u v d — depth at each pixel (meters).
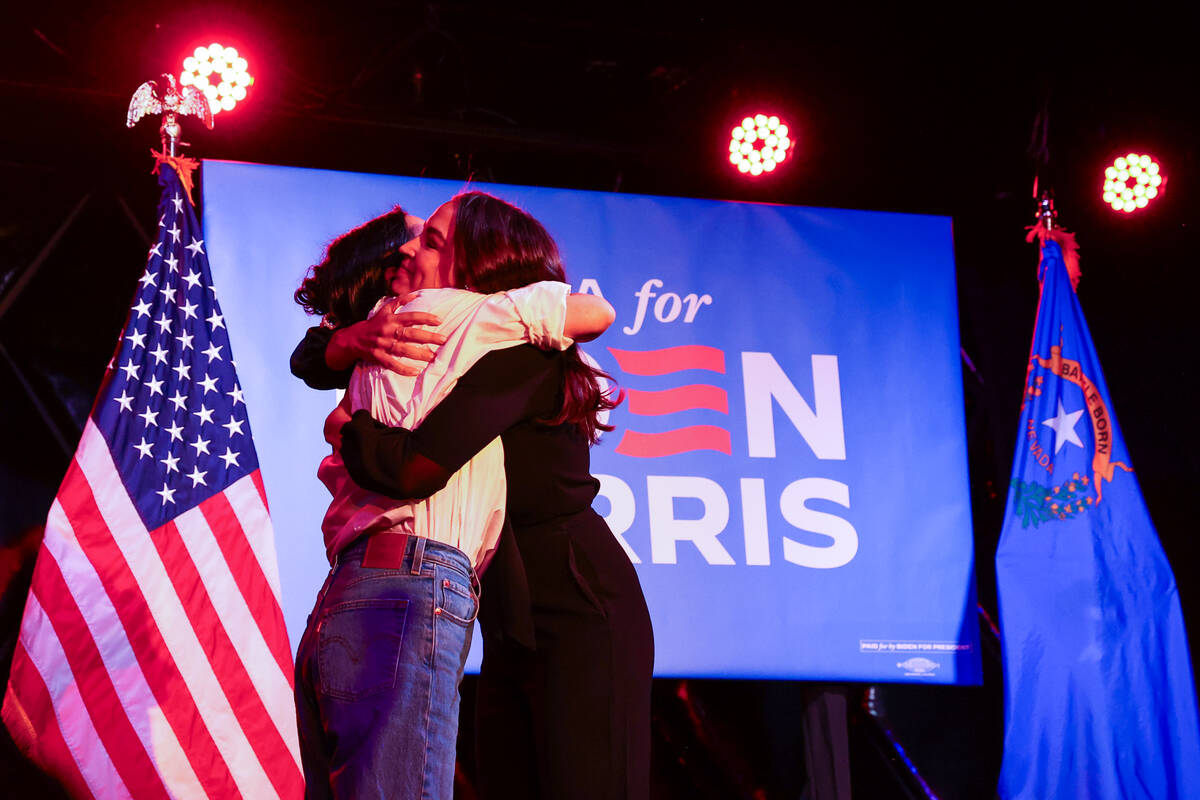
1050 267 4.89
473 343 2.07
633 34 5.09
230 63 4.51
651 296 4.69
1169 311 5.25
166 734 3.72
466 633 1.99
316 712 1.96
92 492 3.85
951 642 4.53
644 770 2.26
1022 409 4.77
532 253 2.33
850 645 4.47
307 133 4.83
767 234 4.83
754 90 5.12
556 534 2.29
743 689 4.80
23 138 4.64
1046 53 5.19
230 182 4.50
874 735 4.86
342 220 4.54
